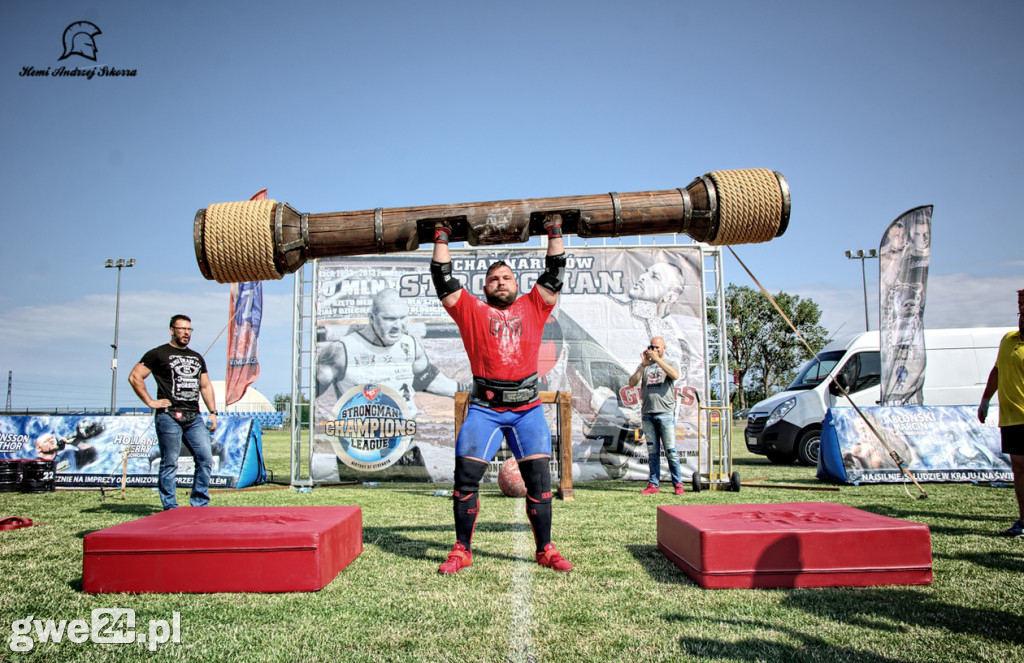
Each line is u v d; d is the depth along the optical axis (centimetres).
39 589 290
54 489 742
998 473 719
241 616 248
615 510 516
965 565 318
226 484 741
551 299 334
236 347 852
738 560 282
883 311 787
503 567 323
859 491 650
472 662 202
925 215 786
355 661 204
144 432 775
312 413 765
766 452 1042
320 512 347
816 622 234
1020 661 198
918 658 201
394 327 782
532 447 330
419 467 764
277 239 309
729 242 322
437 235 318
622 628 230
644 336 780
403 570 318
